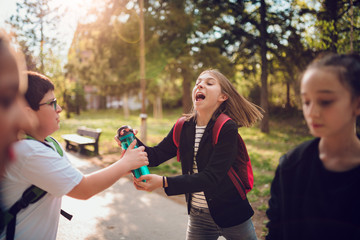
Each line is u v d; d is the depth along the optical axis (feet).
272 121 45.65
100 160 20.93
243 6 36.22
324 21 17.61
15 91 2.41
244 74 39.58
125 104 71.97
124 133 4.56
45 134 3.75
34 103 3.53
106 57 31.94
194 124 5.02
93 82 34.19
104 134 36.29
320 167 2.61
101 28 30.81
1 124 2.42
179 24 30.86
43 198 3.52
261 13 35.45
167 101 86.99
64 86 31.27
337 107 2.26
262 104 38.14
